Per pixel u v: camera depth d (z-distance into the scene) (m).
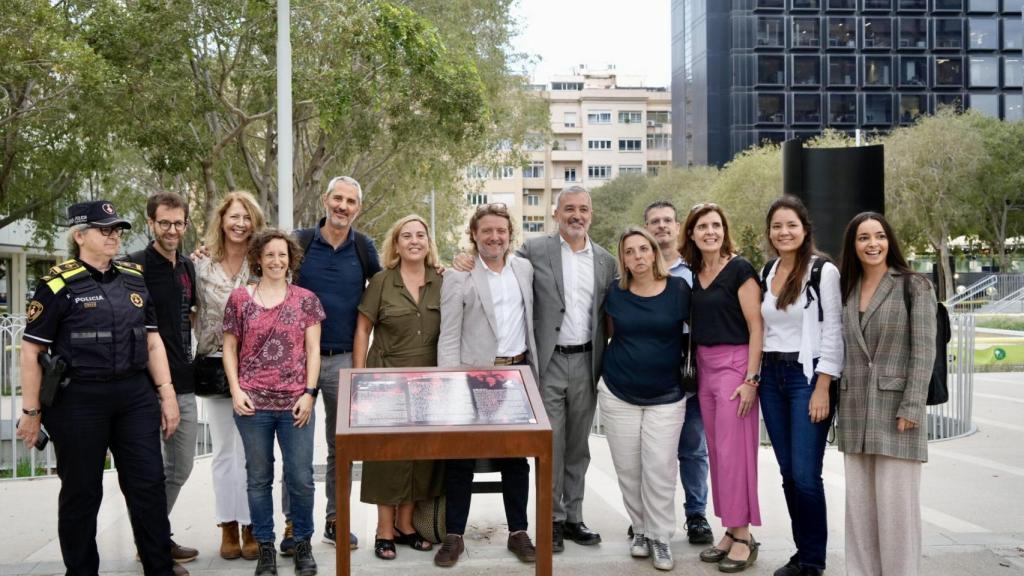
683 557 5.04
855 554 4.34
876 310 4.20
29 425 4.11
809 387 4.52
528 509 6.21
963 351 9.57
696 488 5.38
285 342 4.61
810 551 4.55
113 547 5.19
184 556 4.96
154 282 4.69
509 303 5.06
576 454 5.30
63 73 13.59
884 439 4.14
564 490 5.33
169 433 4.49
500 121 23.67
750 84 60.53
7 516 6.02
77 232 4.21
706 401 4.95
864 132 59.62
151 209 4.69
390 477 4.93
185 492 6.68
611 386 5.02
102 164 18.55
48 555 5.08
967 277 46.59
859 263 4.32
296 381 4.61
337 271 5.09
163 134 15.23
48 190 19.41
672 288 4.95
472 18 21.42
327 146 20.33
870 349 4.21
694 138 63.59
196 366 4.82
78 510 4.16
